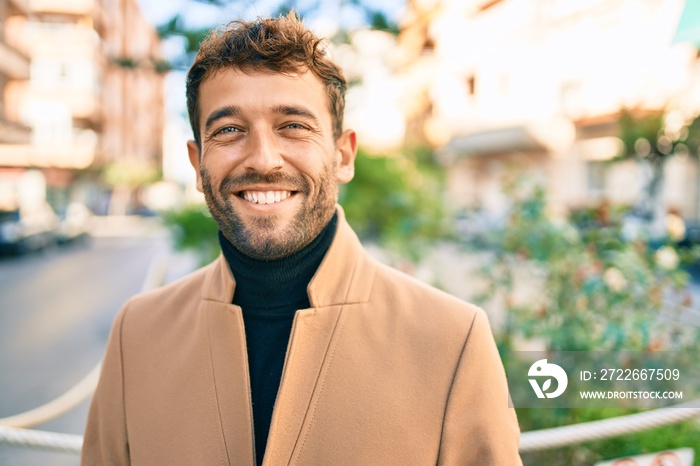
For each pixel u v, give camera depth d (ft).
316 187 3.50
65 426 13.62
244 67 3.42
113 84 119.55
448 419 3.40
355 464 3.29
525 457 7.95
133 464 3.76
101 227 105.09
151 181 121.29
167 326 4.05
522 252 9.78
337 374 3.50
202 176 3.58
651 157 33.24
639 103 34.40
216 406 3.60
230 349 3.67
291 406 3.44
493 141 55.11
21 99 96.68
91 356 20.92
